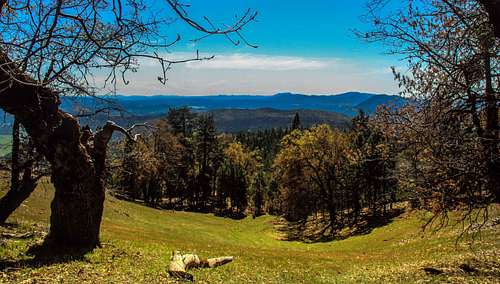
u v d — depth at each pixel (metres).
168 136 70.88
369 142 52.12
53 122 15.98
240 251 29.89
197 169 99.81
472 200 12.42
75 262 15.42
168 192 103.00
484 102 10.30
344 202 73.81
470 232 30.89
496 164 10.78
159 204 95.88
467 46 9.69
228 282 16.52
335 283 18.72
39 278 12.78
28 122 15.72
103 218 44.44
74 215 17.64
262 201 107.12
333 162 68.12
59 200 17.55
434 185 12.51
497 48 9.17
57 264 14.86
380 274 21.03
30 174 18.98
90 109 4.23
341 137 68.12
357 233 55.81
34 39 3.19
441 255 26.12
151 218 56.31
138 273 15.23
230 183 101.12
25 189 18.88
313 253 36.38
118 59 3.39
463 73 10.01
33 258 15.42
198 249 27.30
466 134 11.06
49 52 3.51
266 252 32.34
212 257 23.80
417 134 11.69
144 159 29.33
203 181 99.62
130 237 29.19
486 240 27.36
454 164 11.13
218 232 56.66
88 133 18.89
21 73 3.39
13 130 16.38
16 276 12.77
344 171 68.62
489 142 10.64
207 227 60.34
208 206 105.50
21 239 18.22
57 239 17.75
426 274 18.84
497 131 10.52
